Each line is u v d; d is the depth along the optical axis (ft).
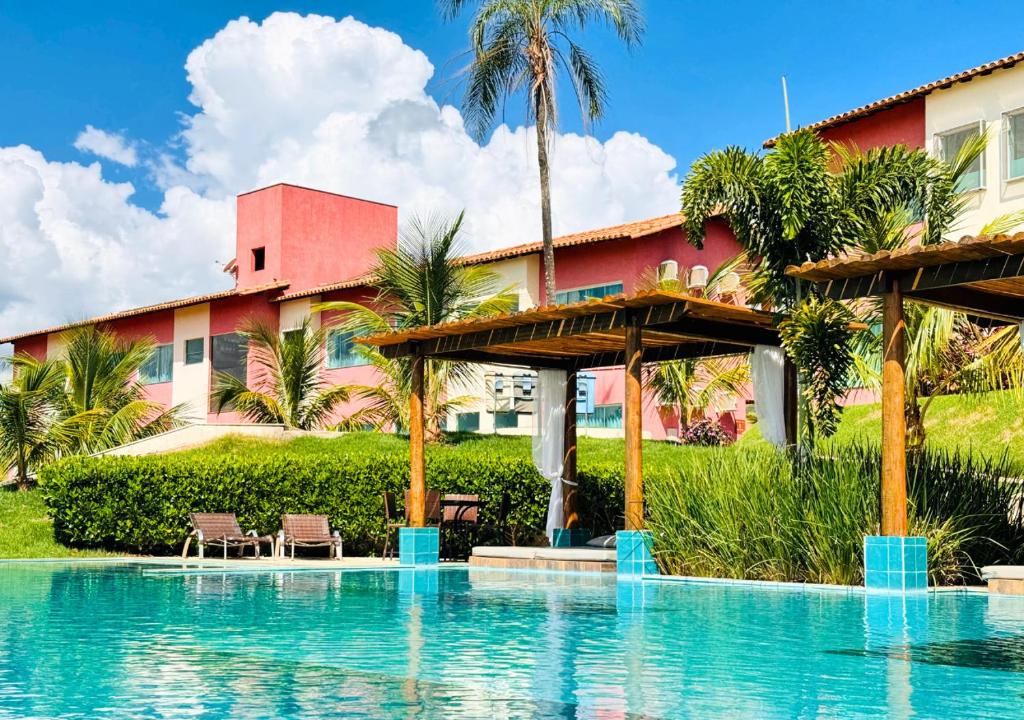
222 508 57.57
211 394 98.27
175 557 56.39
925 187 44.70
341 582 41.37
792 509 38.93
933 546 36.40
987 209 72.49
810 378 42.19
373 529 59.00
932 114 75.92
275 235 121.80
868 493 37.47
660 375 85.51
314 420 95.50
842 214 44.45
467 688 17.81
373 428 97.45
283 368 93.45
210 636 24.75
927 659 20.98
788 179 43.70
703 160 45.42
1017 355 47.52
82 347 88.74
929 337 46.75
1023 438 59.26
